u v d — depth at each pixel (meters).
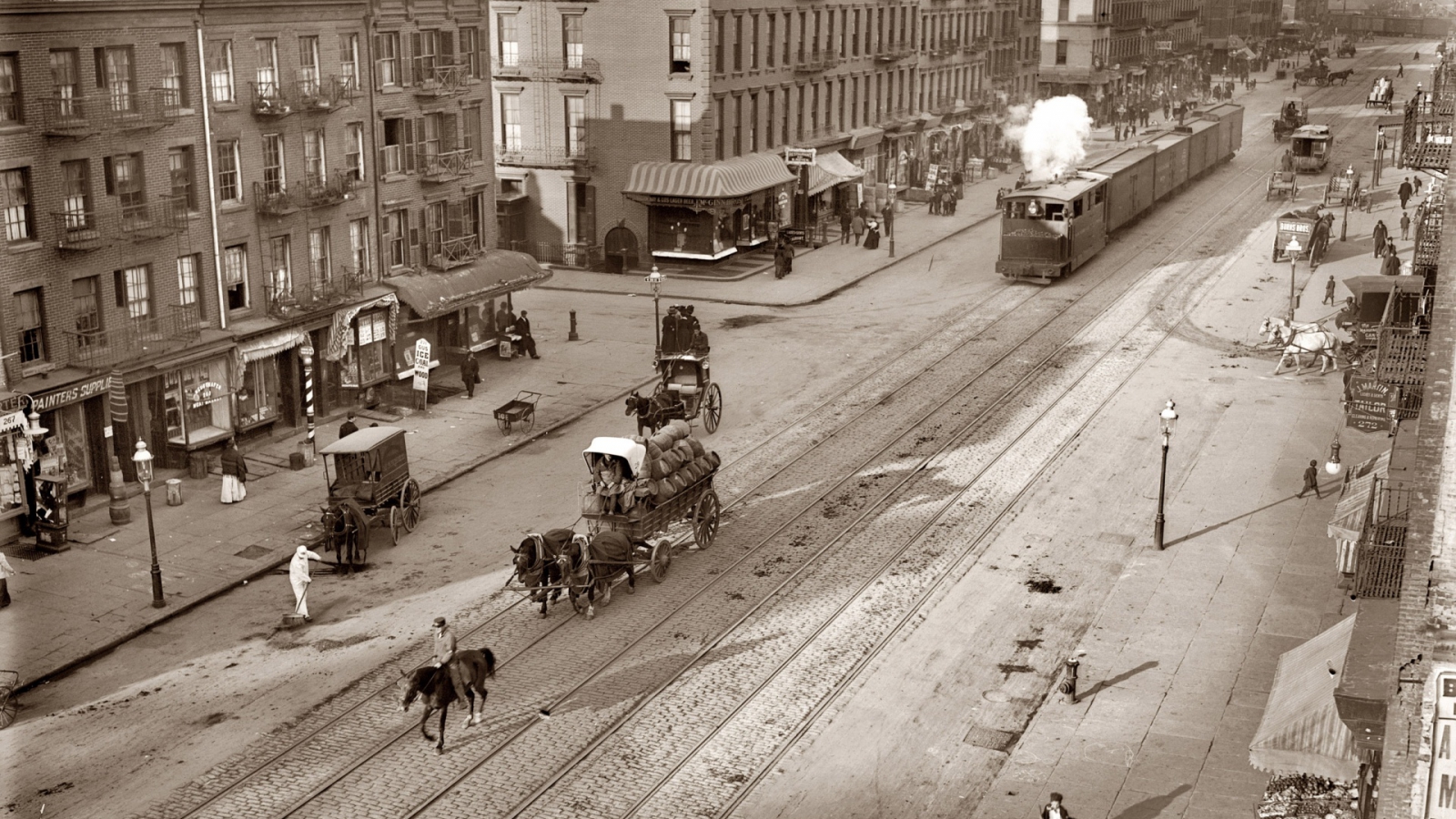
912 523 34.31
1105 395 45.50
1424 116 28.38
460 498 36.44
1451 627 15.01
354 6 42.38
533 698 25.48
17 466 32.59
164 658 27.28
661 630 28.42
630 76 64.88
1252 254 68.81
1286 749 19.44
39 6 32.03
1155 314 56.94
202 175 37.41
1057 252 61.56
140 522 34.16
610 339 53.44
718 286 62.91
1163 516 32.56
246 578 30.95
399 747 23.72
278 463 38.91
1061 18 118.75
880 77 83.44
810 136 75.38
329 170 42.06
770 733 24.28
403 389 46.03
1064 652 27.41
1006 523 34.31
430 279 46.09
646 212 66.00
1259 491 36.44
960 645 27.69
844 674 26.44
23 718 24.80
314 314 41.44
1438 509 15.00
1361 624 18.95
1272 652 27.27
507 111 67.56
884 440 41.03
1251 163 101.88
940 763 23.33
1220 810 21.77
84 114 33.44
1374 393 35.84
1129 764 23.17
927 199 86.88
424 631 28.30
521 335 50.56
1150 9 133.75
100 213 34.31
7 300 32.19
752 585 30.66
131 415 36.16
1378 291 45.91
